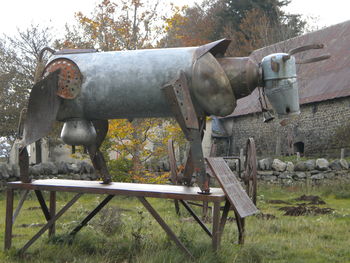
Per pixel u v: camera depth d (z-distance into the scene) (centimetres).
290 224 637
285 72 388
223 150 2708
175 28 1334
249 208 415
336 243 529
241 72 392
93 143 462
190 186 469
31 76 2050
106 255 426
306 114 2198
